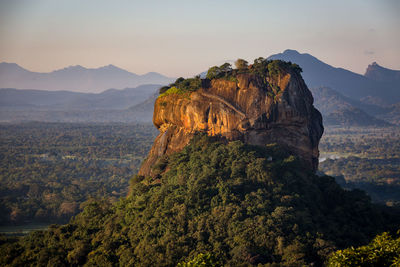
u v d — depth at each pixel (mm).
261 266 55812
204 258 45656
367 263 39844
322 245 59188
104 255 67688
